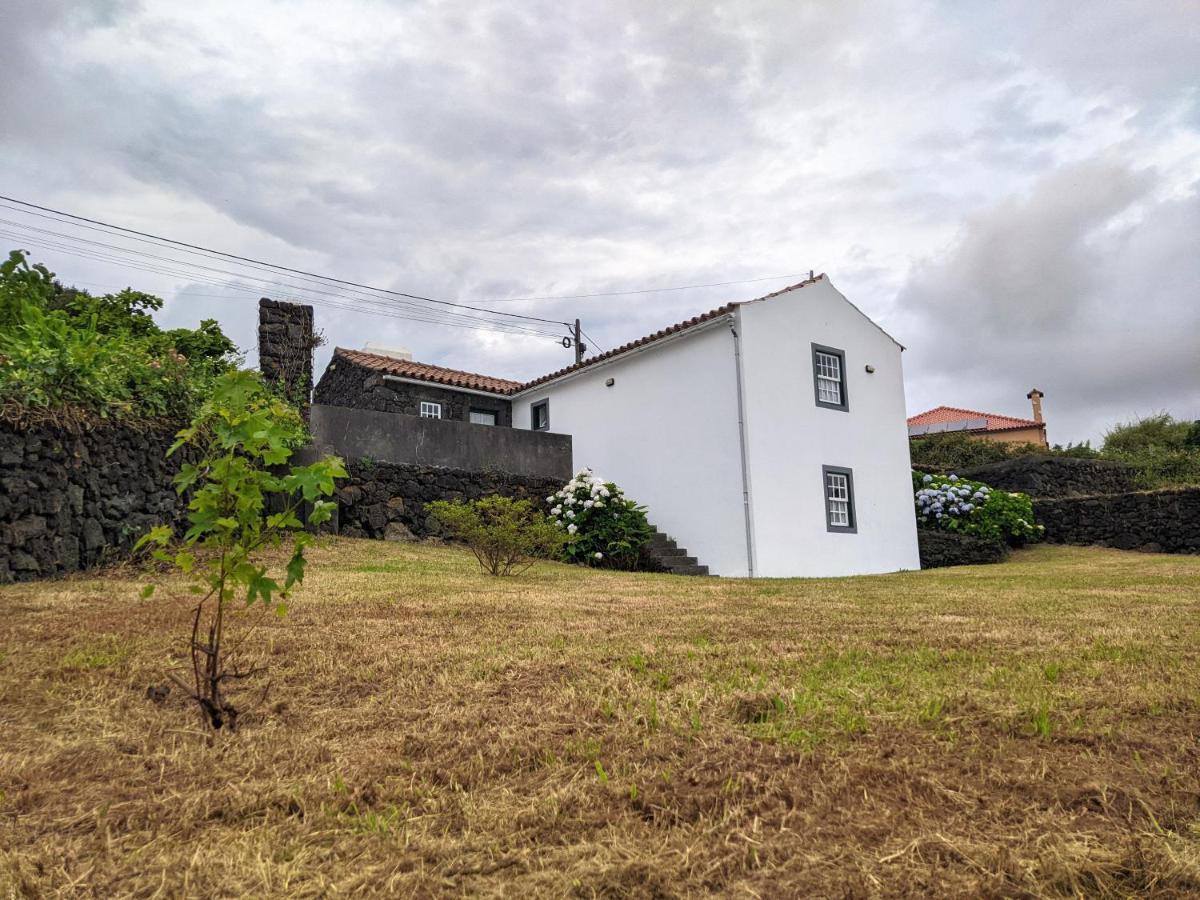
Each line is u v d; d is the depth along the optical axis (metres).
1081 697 3.58
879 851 2.27
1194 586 9.05
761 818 2.48
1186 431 28.50
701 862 2.23
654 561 14.25
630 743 3.13
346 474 3.47
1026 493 20.45
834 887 2.09
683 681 4.01
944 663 4.38
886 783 2.71
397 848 2.37
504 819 2.54
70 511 7.27
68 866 2.31
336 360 19.03
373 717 3.52
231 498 3.44
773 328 14.72
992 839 2.32
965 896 2.04
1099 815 2.46
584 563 13.73
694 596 7.73
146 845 2.44
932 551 17.17
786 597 7.73
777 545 13.97
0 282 8.98
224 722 3.46
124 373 8.51
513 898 2.08
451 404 18.42
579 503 14.06
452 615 5.95
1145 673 4.05
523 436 15.48
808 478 14.74
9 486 6.66
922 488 19.19
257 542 3.46
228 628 5.07
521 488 15.05
